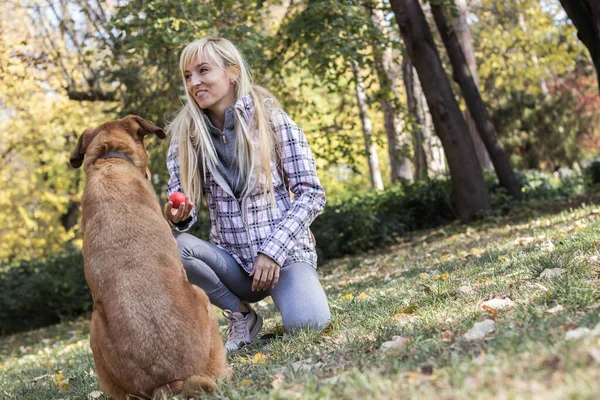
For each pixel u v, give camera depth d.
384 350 2.97
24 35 13.62
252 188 3.75
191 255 3.75
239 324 4.07
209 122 3.84
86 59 13.77
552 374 2.00
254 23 12.38
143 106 13.02
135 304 2.74
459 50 13.38
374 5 12.32
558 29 20.78
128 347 2.70
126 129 3.60
